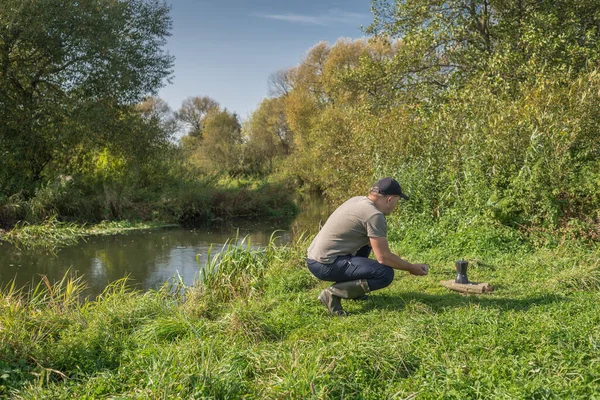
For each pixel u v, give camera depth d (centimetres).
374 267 469
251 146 3712
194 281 670
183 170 2302
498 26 1360
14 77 1734
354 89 1623
